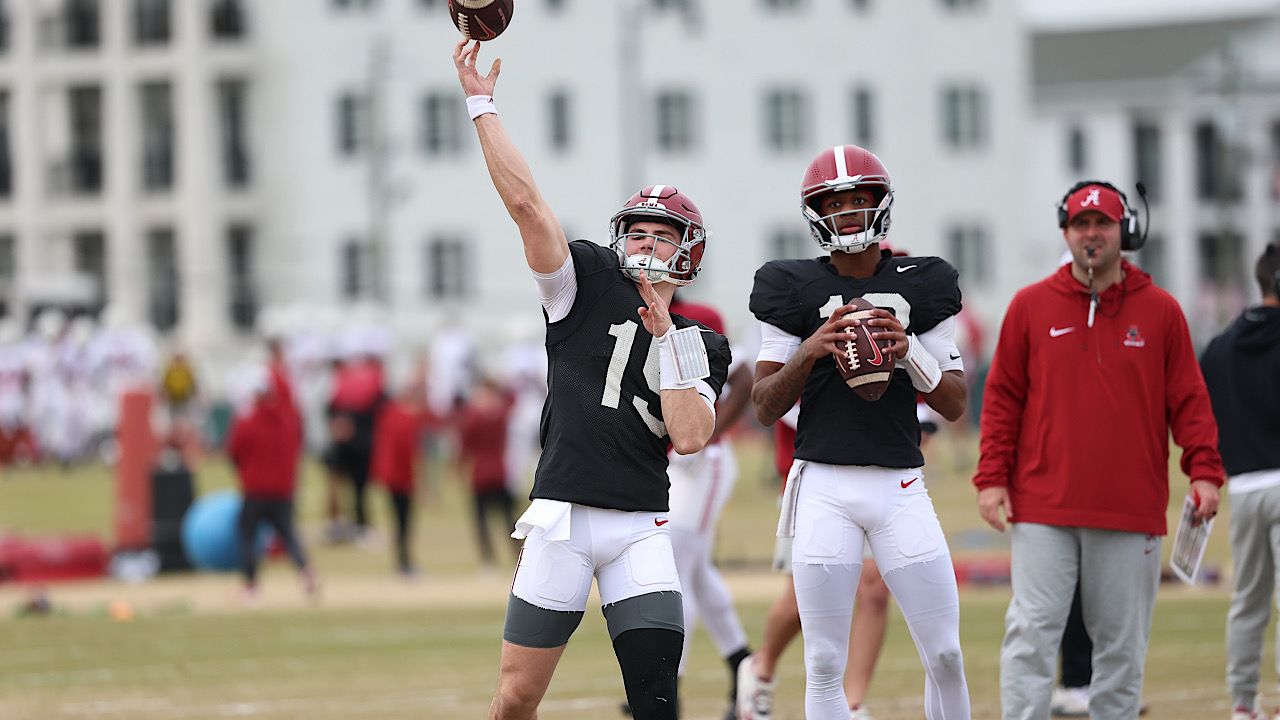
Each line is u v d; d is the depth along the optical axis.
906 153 188.12
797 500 22.92
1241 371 27.66
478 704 33.22
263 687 35.97
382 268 165.75
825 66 186.25
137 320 180.25
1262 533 27.52
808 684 22.69
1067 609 24.20
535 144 179.75
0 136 188.88
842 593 22.41
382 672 38.22
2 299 155.00
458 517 89.31
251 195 179.00
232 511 64.12
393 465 61.75
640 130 174.00
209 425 133.50
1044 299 24.47
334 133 178.38
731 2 183.75
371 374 76.88
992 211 190.75
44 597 51.34
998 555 60.50
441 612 51.00
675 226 20.56
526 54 178.75
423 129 178.50
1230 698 31.56
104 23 181.38
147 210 181.38
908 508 22.36
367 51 177.62
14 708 33.25
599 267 20.52
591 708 32.28
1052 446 24.14
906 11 188.00
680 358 19.81
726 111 184.12
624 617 19.94
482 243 178.88
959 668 22.47
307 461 122.19
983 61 190.25
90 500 96.00
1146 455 23.95
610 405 20.06
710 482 30.20
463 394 103.81
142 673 38.31
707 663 39.19
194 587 60.44
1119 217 23.97
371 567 66.88
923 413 29.17
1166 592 50.88
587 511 20.05
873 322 21.56
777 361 22.80
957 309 22.64
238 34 178.50
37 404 122.81
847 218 22.28
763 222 185.38
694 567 30.64
